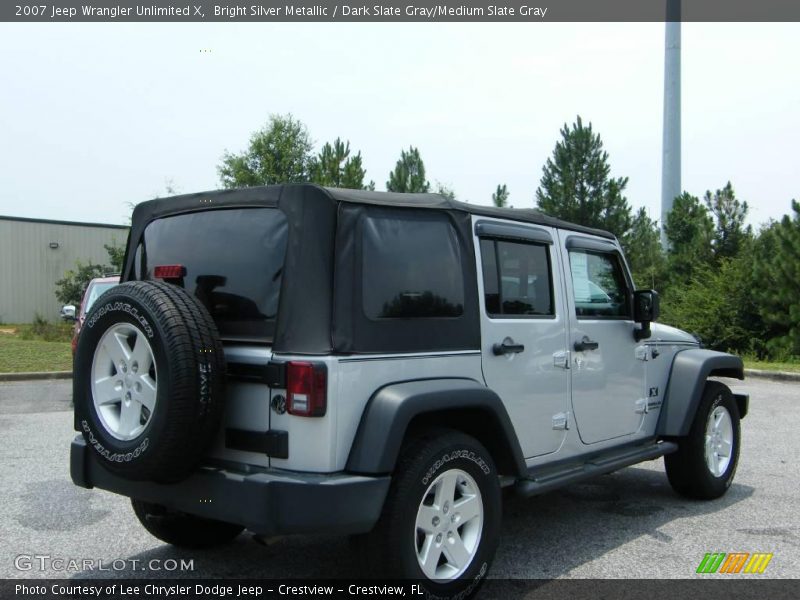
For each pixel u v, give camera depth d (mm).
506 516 5504
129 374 3529
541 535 5023
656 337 5723
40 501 5723
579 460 4879
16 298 32375
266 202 3723
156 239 4320
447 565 3725
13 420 9312
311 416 3303
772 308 17953
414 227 3857
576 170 26281
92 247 34000
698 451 5738
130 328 3529
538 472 4516
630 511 5633
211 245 3955
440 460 3580
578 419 4848
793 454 7582
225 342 3719
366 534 3436
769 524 5285
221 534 4656
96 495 5898
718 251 21844
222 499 3398
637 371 5465
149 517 4434
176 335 3311
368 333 3523
